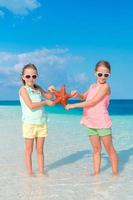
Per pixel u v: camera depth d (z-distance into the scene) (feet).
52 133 39.81
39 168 19.79
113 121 58.23
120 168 21.24
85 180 18.28
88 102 19.08
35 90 20.04
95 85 19.93
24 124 19.42
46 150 27.91
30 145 19.51
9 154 25.68
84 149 28.19
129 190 16.37
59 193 15.89
